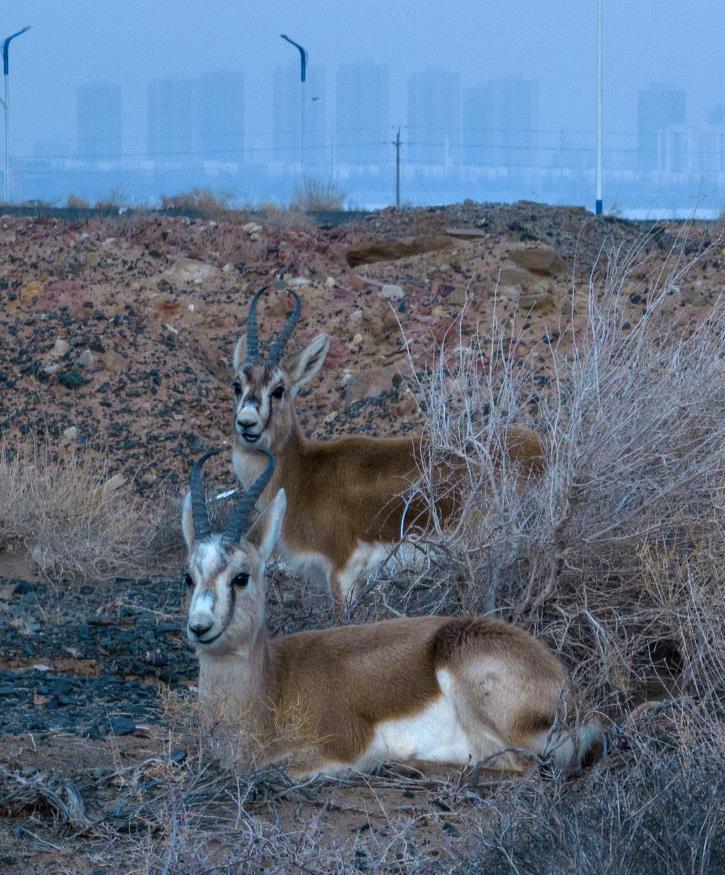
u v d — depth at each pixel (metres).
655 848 12.23
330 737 16.62
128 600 25.38
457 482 22.19
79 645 22.75
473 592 19.86
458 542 20.14
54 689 20.19
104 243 45.88
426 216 56.94
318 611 22.33
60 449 34.31
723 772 14.09
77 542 27.36
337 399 37.50
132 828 14.30
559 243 50.75
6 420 35.69
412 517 23.11
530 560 19.66
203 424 36.50
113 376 37.94
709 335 21.73
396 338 39.75
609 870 11.95
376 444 23.98
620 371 19.91
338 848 13.68
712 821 12.45
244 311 41.81
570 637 19.42
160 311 41.66
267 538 16.95
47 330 39.81
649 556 18.70
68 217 64.44
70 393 37.19
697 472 19.06
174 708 16.38
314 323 40.88
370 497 23.41
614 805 13.24
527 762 16.11
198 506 17.30
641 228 56.28
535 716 16.19
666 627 19.42
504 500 20.19
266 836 13.98
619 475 19.14
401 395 35.94
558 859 12.35
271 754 16.45
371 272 44.66
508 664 16.25
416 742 16.67
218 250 46.16
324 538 23.77
